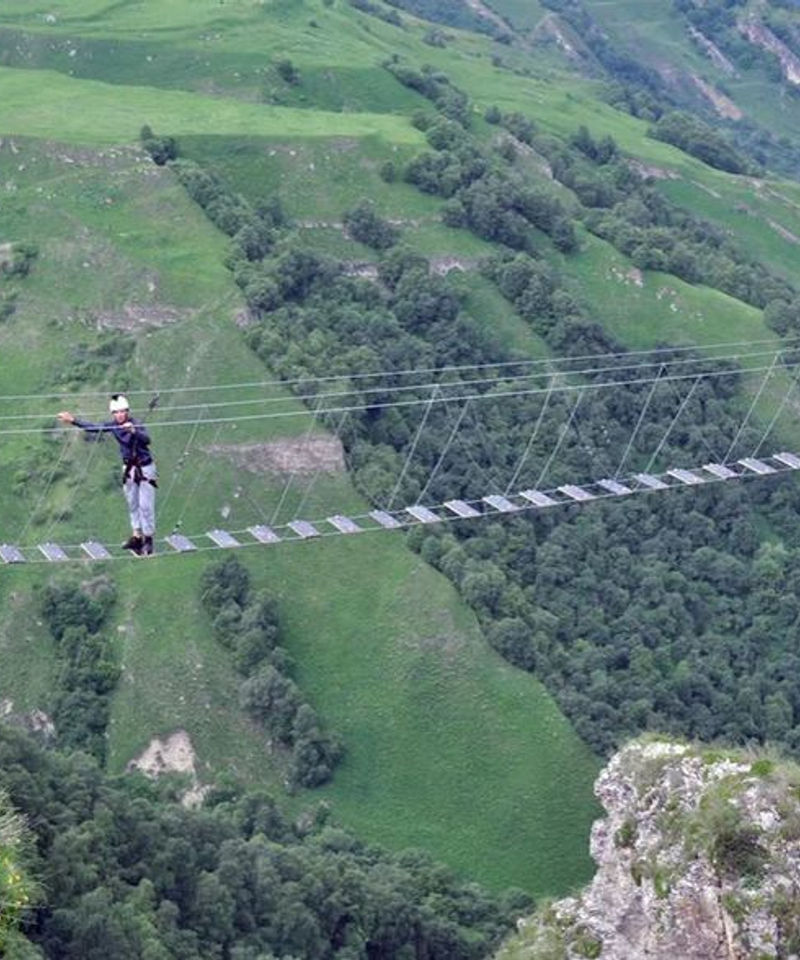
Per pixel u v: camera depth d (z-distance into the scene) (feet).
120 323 469.16
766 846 145.07
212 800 360.89
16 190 513.04
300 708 376.48
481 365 487.20
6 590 406.62
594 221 567.18
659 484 260.21
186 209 508.12
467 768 369.09
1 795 158.30
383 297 504.02
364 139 557.74
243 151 545.03
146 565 409.69
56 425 442.91
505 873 346.95
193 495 421.18
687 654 410.11
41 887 208.44
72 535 417.28
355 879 291.17
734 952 143.33
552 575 419.33
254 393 440.45
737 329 525.34
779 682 409.28
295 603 402.52
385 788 368.07
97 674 389.19
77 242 493.36
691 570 437.17
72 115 557.74
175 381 447.01
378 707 382.42
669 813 154.30
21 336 471.62
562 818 356.79
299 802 366.22
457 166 551.18
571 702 377.50
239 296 469.16
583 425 469.16
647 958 151.23
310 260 497.05
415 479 434.71
